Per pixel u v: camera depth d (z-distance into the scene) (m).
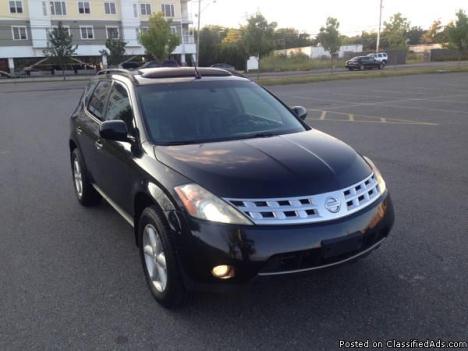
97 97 5.59
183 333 3.33
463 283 3.89
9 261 4.57
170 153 3.71
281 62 70.12
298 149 3.77
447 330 3.28
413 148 9.42
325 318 3.45
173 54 70.25
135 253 4.70
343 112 15.95
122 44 58.22
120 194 4.45
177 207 3.28
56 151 10.16
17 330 3.41
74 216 5.80
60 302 3.79
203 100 4.57
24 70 61.38
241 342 3.21
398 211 5.64
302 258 3.13
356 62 53.34
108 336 3.32
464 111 15.24
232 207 3.14
